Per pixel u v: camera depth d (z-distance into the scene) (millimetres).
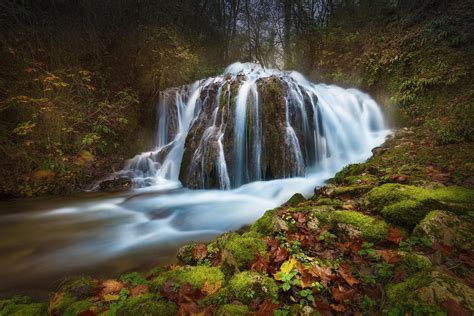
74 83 9039
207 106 8836
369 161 6027
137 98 10820
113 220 5637
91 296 2725
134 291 2615
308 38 15570
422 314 1759
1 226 5305
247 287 2275
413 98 8617
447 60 8383
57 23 9508
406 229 3074
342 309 2025
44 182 7266
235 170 7586
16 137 7426
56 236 4844
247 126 7738
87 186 7785
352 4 14531
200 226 5195
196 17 16547
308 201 4230
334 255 2766
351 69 12211
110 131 9344
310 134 8297
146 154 9672
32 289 3309
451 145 5668
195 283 2553
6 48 7734
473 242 2549
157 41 11992
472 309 1739
